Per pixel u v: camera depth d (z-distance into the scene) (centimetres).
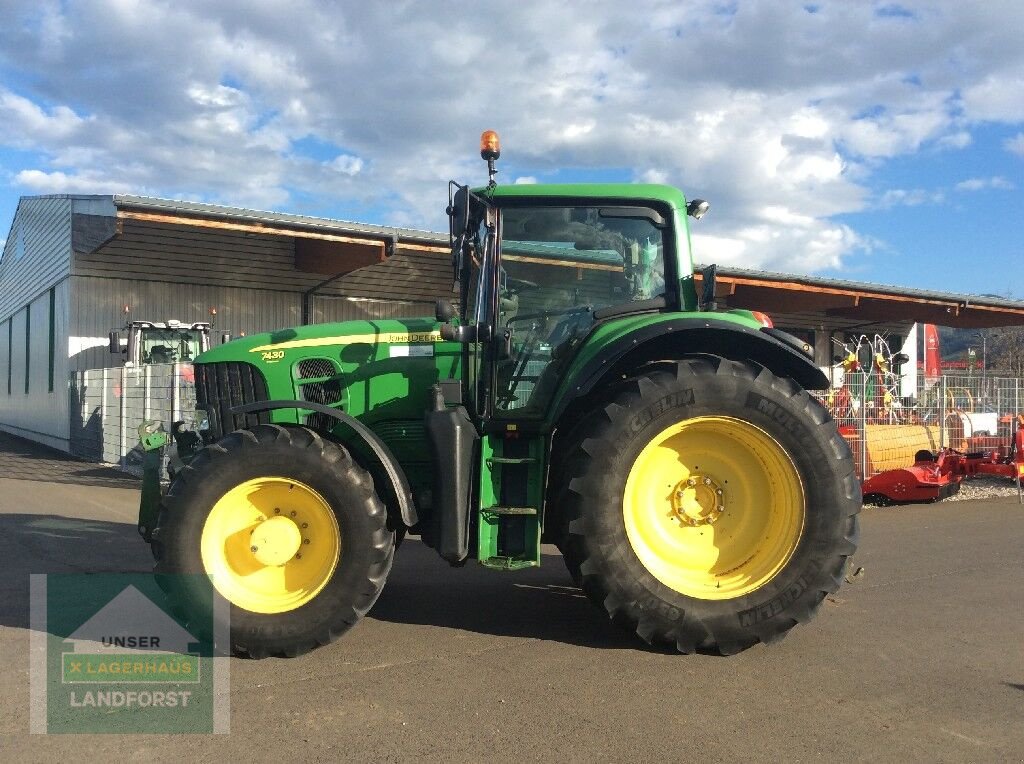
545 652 396
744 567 402
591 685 351
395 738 298
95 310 1467
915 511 878
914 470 910
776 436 391
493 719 315
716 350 431
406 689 345
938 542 693
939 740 300
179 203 1103
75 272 1441
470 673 365
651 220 443
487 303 430
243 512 396
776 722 315
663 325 401
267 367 462
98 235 1237
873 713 324
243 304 1585
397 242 1292
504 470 408
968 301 1802
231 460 387
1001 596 509
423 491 436
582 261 443
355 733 302
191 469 390
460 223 423
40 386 1756
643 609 385
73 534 712
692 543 408
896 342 2214
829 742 297
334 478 385
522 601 493
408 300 1681
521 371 434
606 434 387
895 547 670
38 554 625
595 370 399
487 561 393
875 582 546
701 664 379
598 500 384
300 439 391
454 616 459
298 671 368
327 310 1650
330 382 459
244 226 1148
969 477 1114
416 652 394
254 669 370
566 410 424
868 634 428
